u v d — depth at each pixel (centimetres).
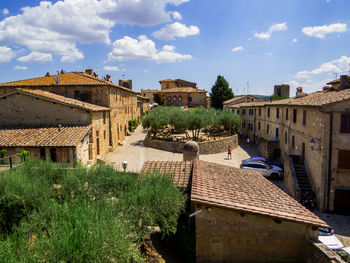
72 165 1756
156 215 915
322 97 2161
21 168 1192
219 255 979
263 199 1087
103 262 568
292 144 2603
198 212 968
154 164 1498
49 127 2278
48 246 554
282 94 5844
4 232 859
